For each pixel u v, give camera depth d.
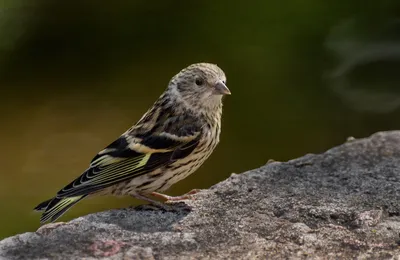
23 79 17.61
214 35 18.38
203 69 8.12
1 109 16.34
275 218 7.17
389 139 9.00
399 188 7.72
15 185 13.53
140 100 16.34
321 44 17.06
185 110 8.07
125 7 20.08
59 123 15.65
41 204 7.43
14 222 12.44
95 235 6.81
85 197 7.66
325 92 15.59
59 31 19.39
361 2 17.59
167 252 6.55
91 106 16.25
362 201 7.46
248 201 7.53
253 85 16.12
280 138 14.51
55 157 14.38
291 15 18.34
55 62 18.25
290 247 6.62
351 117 14.75
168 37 18.66
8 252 6.52
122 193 7.83
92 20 19.67
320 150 14.03
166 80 17.02
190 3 19.83
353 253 6.54
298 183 7.90
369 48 16.39
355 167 8.27
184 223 7.09
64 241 6.71
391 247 6.62
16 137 15.18
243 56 17.25
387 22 16.81
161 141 7.88
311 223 7.07
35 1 20.58
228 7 19.30
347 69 16.08
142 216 7.22
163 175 7.88
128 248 6.60
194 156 8.04
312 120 14.87
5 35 19.34
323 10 17.95
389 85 15.45
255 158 14.01
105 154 7.72
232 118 15.21
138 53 18.22
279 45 17.42
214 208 7.39
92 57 18.30
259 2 19.05
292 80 16.16
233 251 6.58
